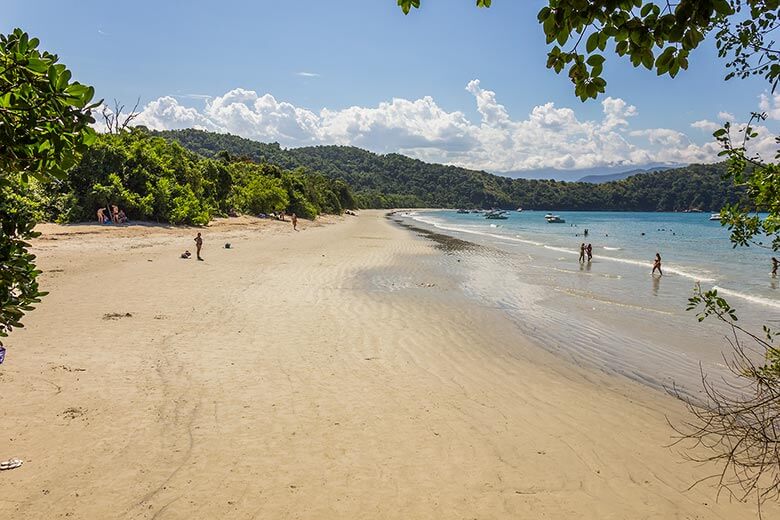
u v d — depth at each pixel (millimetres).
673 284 21188
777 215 3627
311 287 17109
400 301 15625
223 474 5371
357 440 6336
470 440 6516
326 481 5387
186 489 5059
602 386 8961
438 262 27016
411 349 10523
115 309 12141
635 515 5094
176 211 32844
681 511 5188
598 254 34531
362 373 8844
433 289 18281
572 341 11969
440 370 9312
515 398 8133
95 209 28594
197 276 17562
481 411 7492
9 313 2566
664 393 8688
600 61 2533
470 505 5117
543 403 7988
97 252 21156
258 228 40594
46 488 4875
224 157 70750
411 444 6316
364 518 4812
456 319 13602
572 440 6699
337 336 11125
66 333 9898
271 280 17875
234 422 6598
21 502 4637
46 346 9000
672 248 39531
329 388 8031
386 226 67500
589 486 5598
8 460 5246
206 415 6742
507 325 13266
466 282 20406
